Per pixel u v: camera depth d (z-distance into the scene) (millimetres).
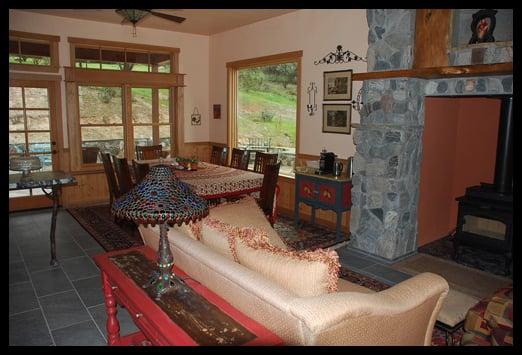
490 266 3779
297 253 1697
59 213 5707
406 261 3896
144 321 1779
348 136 4844
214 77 7125
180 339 1494
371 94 3893
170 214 1705
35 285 3350
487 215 3609
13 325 2711
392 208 3826
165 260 1879
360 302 1454
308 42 5238
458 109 4496
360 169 4043
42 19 5582
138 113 6645
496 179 3656
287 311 1426
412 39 3592
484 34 3285
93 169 6262
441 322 2014
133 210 1717
